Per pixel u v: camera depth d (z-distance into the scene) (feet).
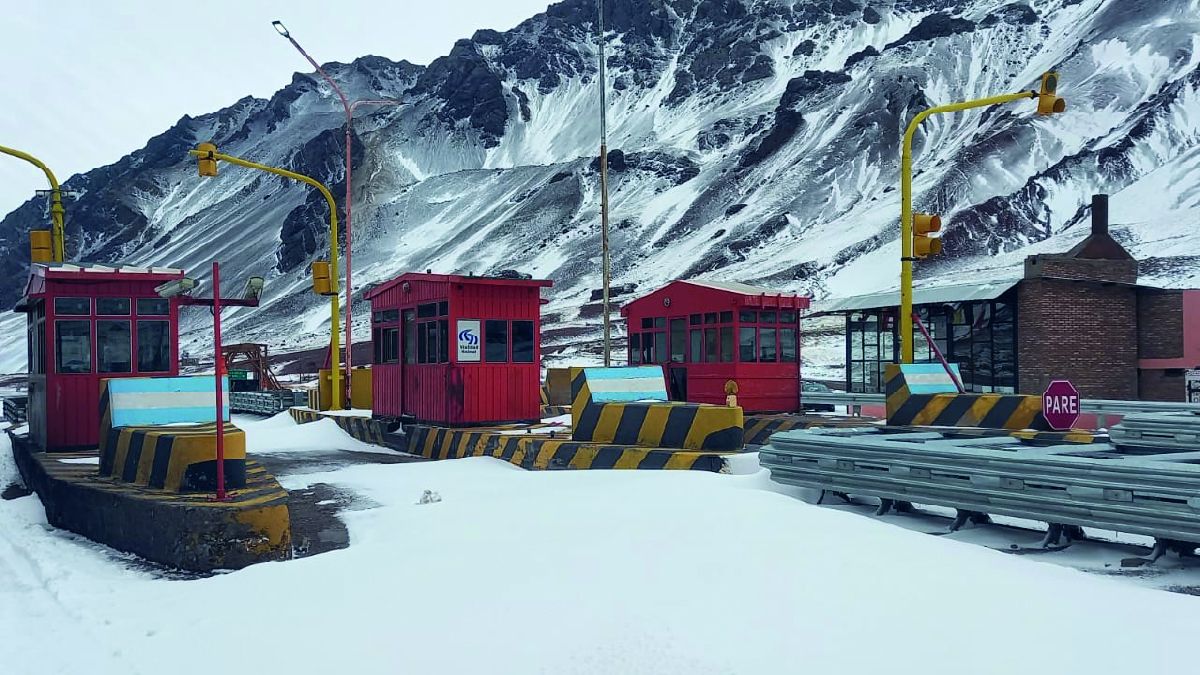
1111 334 76.64
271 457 60.18
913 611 17.30
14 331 631.15
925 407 46.91
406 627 18.01
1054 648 15.33
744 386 60.59
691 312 65.16
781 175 580.30
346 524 32.76
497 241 639.76
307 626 18.54
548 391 89.71
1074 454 30.53
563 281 506.48
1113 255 86.58
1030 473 26.45
